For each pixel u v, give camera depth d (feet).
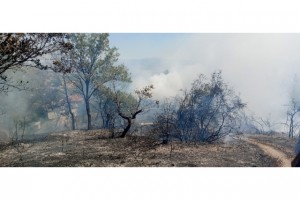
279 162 30.66
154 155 32.83
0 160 31.35
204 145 36.50
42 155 32.83
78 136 40.86
